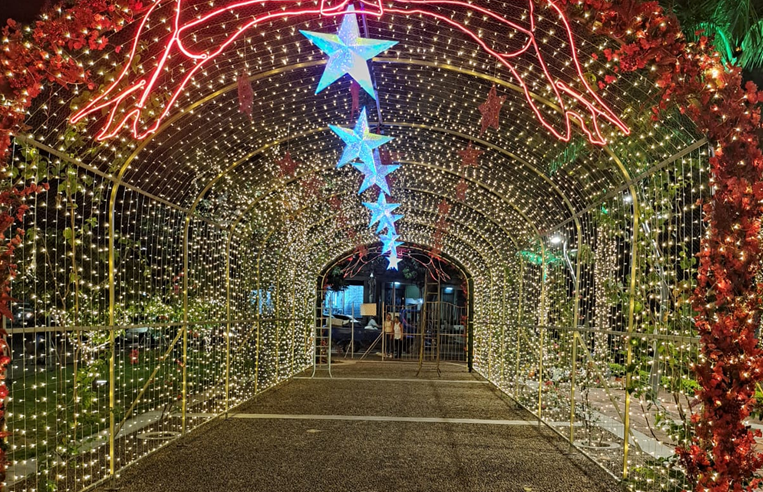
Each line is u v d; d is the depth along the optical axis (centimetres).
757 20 827
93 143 613
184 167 827
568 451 798
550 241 1057
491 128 870
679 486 582
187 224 866
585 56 602
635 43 447
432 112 872
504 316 1370
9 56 405
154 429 880
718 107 425
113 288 646
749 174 417
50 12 429
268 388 1321
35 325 552
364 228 1711
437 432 896
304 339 1714
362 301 2614
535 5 560
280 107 822
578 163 801
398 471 680
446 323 2444
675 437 559
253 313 1234
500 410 1111
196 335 1001
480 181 1115
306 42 686
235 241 1138
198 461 711
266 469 678
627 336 649
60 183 574
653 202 665
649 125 579
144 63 596
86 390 618
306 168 1105
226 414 984
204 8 586
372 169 703
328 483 630
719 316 415
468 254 1756
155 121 609
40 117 537
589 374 848
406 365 1936
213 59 657
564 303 954
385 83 803
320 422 950
